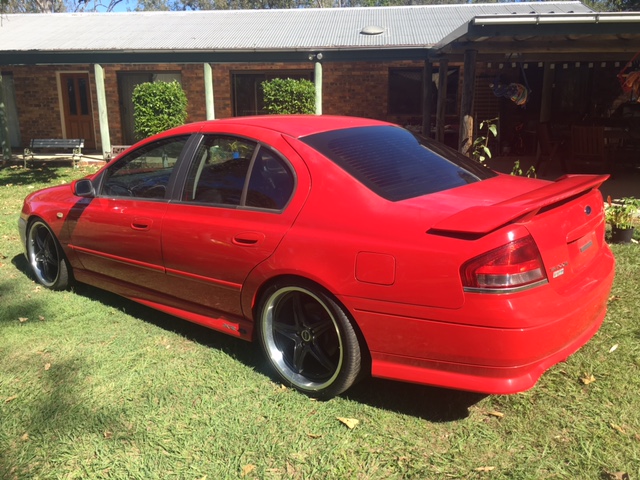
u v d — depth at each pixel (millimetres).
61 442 2770
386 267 2668
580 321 2697
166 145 3871
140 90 13523
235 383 3301
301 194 3049
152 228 3740
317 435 2789
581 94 14734
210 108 13414
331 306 2889
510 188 3170
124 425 2908
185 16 18062
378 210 2801
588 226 2971
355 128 3555
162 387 3268
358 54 12750
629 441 2662
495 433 2770
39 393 3227
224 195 3416
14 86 17484
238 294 3326
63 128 17500
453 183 3168
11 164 14570
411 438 2754
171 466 2590
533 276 2506
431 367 2678
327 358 3094
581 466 2506
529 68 14867
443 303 2543
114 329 4102
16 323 4227
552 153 10742
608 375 3242
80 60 13500
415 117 16156
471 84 8711
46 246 4949
